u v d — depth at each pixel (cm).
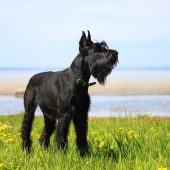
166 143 1252
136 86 9156
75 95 1279
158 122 2230
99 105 5091
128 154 1184
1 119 2727
